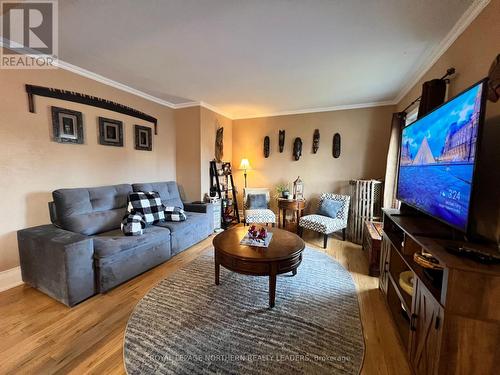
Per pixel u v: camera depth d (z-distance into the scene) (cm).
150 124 380
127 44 212
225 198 465
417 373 127
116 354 147
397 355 149
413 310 138
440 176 146
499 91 125
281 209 438
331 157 430
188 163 427
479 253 106
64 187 267
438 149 149
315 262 291
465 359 101
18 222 230
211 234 395
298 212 409
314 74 279
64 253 188
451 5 156
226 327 172
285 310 193
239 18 172
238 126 506
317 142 437
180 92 354
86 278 203
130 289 223
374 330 171
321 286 232
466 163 120
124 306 196
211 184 445
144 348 152
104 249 211
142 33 194
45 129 247
